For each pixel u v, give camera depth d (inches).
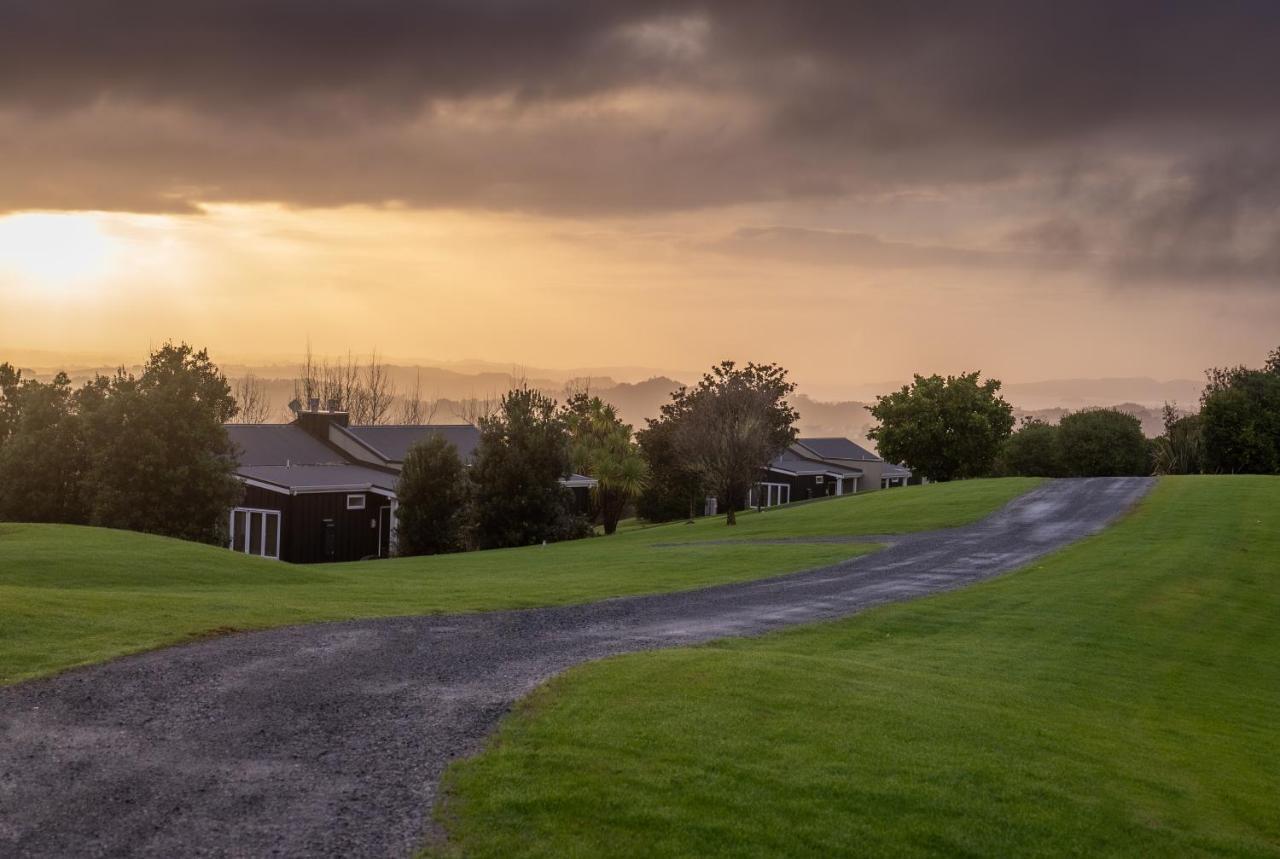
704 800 323.3
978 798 349.7
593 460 2117.4
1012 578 954.7
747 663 504.7
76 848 274.4
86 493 1369.3
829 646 620.1
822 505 1943.9
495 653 543.5
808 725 404.5
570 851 284.2
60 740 361.4
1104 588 905.5
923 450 2603.3
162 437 1355.8
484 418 1797.5
